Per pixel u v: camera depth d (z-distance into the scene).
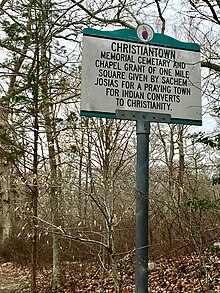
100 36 3.98
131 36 4.06
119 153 7.03
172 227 8.42
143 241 3.89
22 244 16.27
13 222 17.28
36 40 7.72
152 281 9.91
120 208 6.77
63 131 7.24
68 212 7.87
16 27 7.75
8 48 7.95
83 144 7.00
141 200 3.95
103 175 6.42
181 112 4.10
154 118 4.02
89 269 11.27
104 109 3.90
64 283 11.24
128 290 9.11
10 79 8.32
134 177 6.79
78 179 6.88
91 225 6.96
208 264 8.62
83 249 11.20
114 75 3.98
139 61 4.05
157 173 7.20
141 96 4.00
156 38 4.12
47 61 7.80
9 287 12.93
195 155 7.77
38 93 7.48
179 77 4.14
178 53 4.17
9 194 13.16
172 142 13.01
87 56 3.93
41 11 7.81
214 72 6.40
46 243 12.41
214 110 6.15
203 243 6.83
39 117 7.43
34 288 7.52
